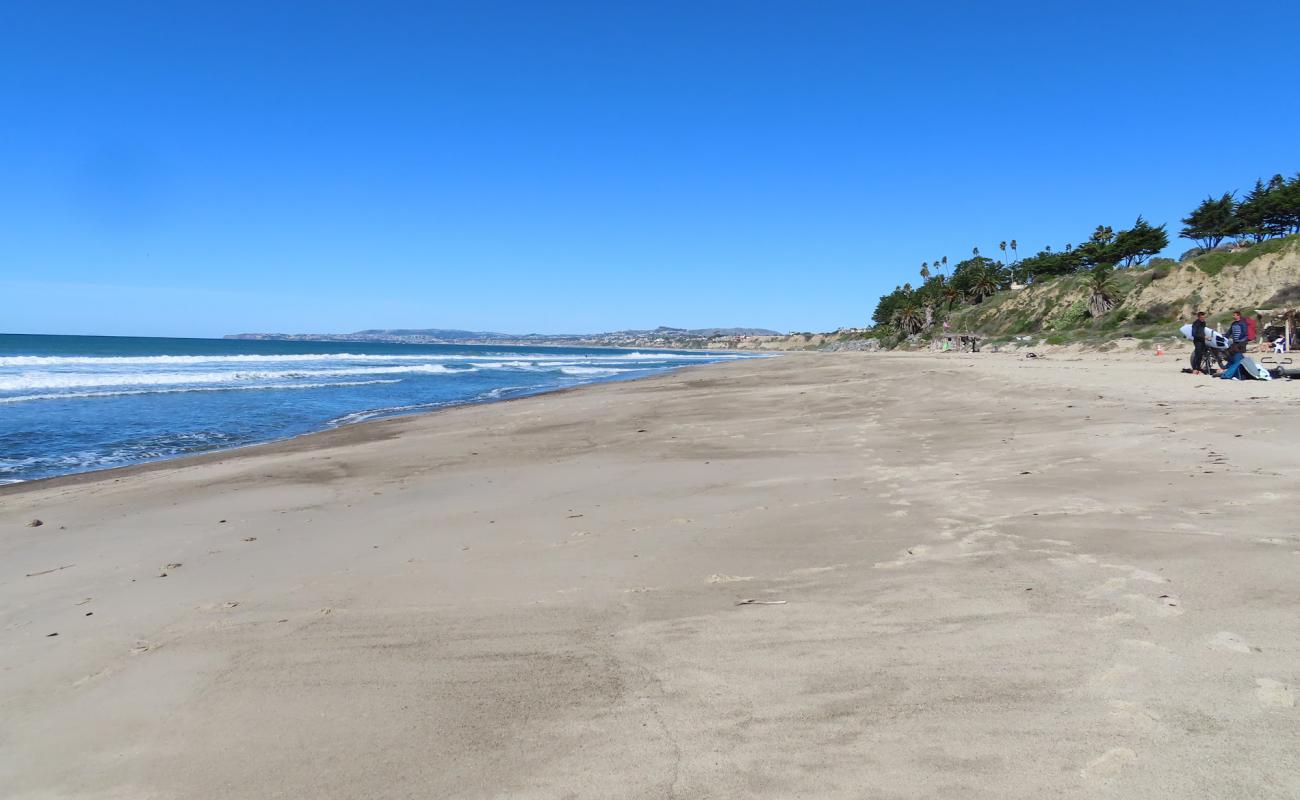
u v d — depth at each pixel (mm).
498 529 6398
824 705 2916
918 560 4629
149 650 4004
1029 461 7703
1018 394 14227
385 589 4852
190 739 3020
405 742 2881
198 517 7633
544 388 31172
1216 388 12961
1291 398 10852
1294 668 2871
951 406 13625
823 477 7816
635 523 6281
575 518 6648
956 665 3150
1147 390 13203
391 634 4035
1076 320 57344
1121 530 4879
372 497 8375
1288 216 63062
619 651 3611
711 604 4168
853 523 5695
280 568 5539
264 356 72625
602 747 2738
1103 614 3531
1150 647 3143
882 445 9836
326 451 12625
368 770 2701
